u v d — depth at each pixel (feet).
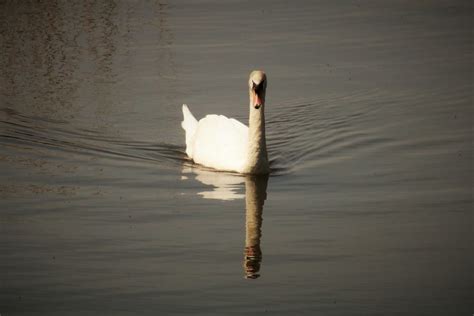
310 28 87.86
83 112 69.51
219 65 78.43
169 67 78.07
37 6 94.94
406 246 48.29
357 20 90.38
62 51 81.61
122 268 45.96
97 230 50.57
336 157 62.13
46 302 42.39
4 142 64.08
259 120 59.11
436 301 42.50
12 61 79.56
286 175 59.62
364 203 54.24
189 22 89.71
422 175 58.08
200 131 63.26
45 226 51.01
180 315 41.11
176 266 46.19
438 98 71.26
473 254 47.03
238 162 59.98
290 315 41.19
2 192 55.83
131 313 41.32
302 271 45.68
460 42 83.51
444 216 51.98
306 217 52.47
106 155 62.54
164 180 58.65
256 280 44.60
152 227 51.11
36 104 70.79
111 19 90.53
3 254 47.50
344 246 48.44
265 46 82.89
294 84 74.74
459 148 62.18
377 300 42.63
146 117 69.05
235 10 93.76
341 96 72.28
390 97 71.77
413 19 90.17
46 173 59.06
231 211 53.57
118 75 76.43
